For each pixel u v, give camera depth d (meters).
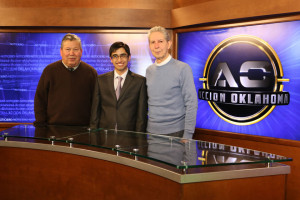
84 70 3.49
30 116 4.31
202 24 3.71
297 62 3.08
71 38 3.27
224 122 3.65
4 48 4.23
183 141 2.03
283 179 1.66
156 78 2.79
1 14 4.00
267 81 3.29
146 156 1.67
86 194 1.99
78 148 2.00
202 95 3.82
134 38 4.10
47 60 4.22
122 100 2.92
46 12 3.99
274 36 3.21
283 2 2.98
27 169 2.21
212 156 1.68
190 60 3.92
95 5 4.07
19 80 4.27
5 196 2.28
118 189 1.83
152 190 1.64
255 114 3.40
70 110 3.38
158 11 3.95
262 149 3.34
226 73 3.58
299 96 3.08
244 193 1.59
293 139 3.14
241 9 3.26
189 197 1.49
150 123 2.83
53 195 2.13
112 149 1.85
